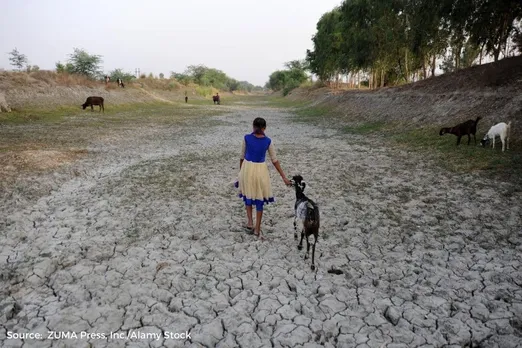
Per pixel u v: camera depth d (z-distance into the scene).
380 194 8.32
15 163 10.12
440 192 8.21
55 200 7.89
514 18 18.53
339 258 5.42
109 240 5.99
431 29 23.19
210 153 13.67
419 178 9.41
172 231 6.39
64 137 15.77
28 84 27.89
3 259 5.34
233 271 5.08
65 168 10.32
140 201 7.91
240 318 4.10
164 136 17.91
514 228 6.23
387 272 5.02
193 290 4.64
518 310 4.12
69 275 4.90
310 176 10.01
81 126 19.83
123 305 4.32
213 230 6.44
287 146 15.09
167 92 64.38
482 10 18.77
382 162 11.45
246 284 4.77
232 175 10.26
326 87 55.34
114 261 5.30
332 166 11.15
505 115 12.87
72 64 44.38
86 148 13.63
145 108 35.97
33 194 8.11
